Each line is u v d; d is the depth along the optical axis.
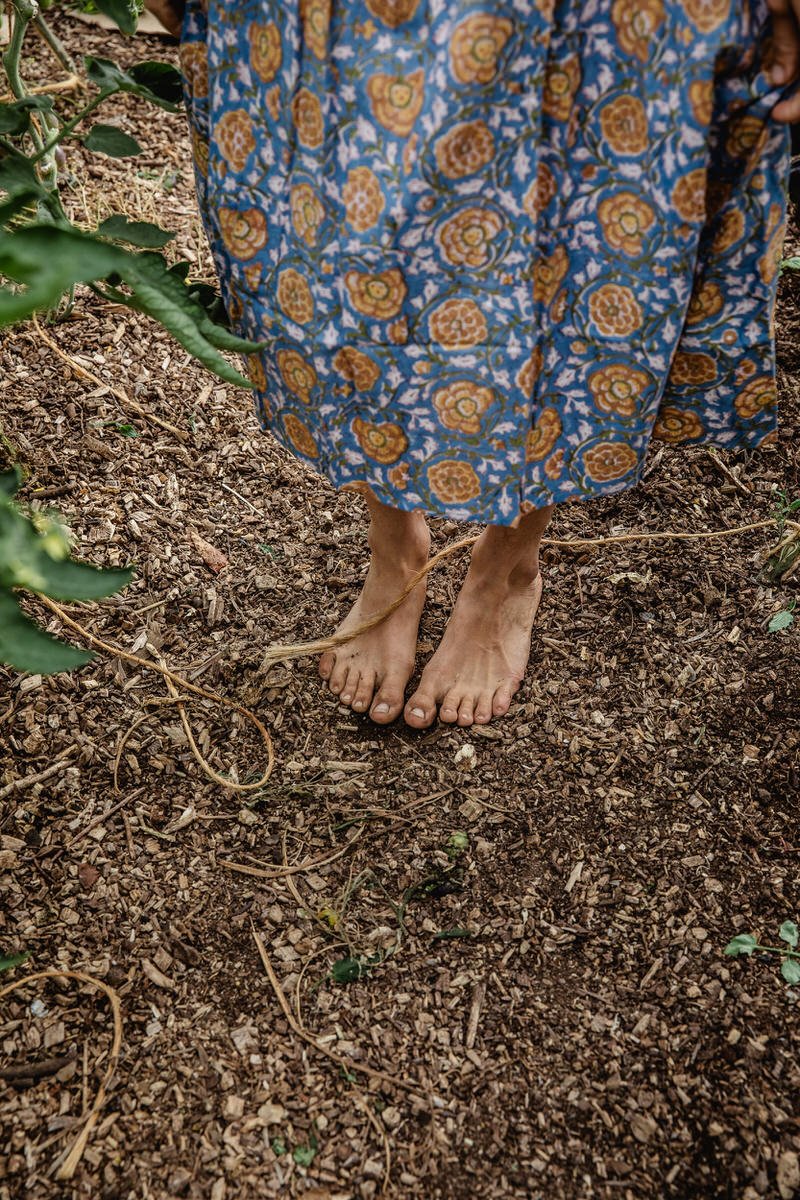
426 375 1.16
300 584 1.81
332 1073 1.24
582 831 1.49
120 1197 1.12
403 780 1.55
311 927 1.38
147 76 1.26
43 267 0.85
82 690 1.60
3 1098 1.19
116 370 2.07
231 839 1.46
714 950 1.36
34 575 0.92
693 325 1.17
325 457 1.33
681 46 0.94
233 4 1.04
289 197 1.11
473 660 1.65
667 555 1.88
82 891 1.38
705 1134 1.19
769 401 1.23
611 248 1.08
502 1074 1.24
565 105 1.00
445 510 1.29
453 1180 1.15
